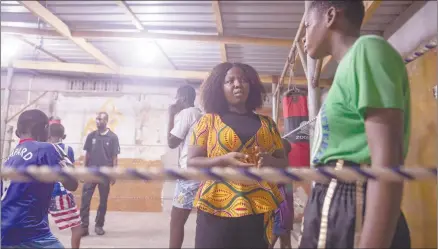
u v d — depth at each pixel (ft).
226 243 4.50
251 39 17.62
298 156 9.42
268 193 4.74
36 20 17.71
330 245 2.81
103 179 2.48
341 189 2.89
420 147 9.29
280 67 22.31
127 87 26.04
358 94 2.62
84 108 24.89
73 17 16.79
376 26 16.26
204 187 4.77
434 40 6.91
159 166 23.59
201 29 17.66
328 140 2.99
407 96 2.90
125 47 20.36
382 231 2.29
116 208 19.52
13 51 20.65
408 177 2.25
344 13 3.12
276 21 16.14
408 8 14.14
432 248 8.91
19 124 6.54
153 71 23.52
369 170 2.30
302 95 11.43
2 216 5.69
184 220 7.72
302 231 3.16
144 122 24.70
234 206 4.49
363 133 2.76
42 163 6.04
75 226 8.50
